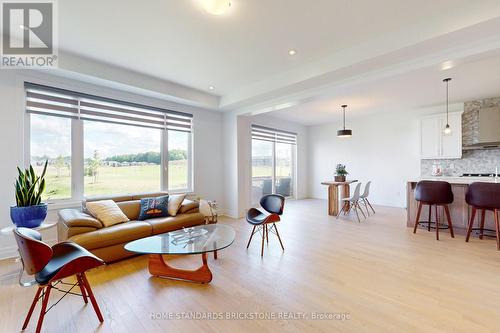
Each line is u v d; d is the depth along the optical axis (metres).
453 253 3.07
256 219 3.34
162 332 1.71
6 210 3.02
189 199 4.36
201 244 2.45
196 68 3.62
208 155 5.37
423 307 1.96
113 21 2.44
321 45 2.93
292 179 8.06
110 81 3.56
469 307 1.95
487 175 5.18
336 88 3.57
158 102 4.52
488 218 3.71
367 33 2.68
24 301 2.10
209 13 2.30
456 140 5.41
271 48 3.00
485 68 3.52
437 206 3.96
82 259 1.77
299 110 6.21
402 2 2.16
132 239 3.03
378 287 2.28
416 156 6.24
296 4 2.18
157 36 2.72
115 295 2.19
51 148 3.44
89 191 3.78
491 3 2.09
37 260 1.62
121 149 4.17
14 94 3.08
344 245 3.43
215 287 2.31
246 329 1.73
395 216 5.31
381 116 6.82
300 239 3.72
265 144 7.01
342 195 5.97
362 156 7.23
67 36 2.73
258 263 2.84
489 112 4.97
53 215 3.38
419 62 2.81
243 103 4.79
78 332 1.71
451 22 2.28
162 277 2.53
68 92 3.49
